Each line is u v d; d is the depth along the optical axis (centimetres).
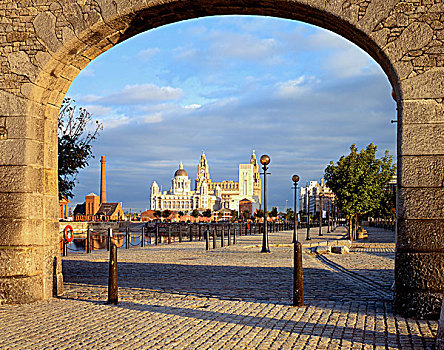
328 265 1755
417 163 873
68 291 1138
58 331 745
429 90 879
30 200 1010
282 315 845
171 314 861
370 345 658
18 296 977
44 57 1018
